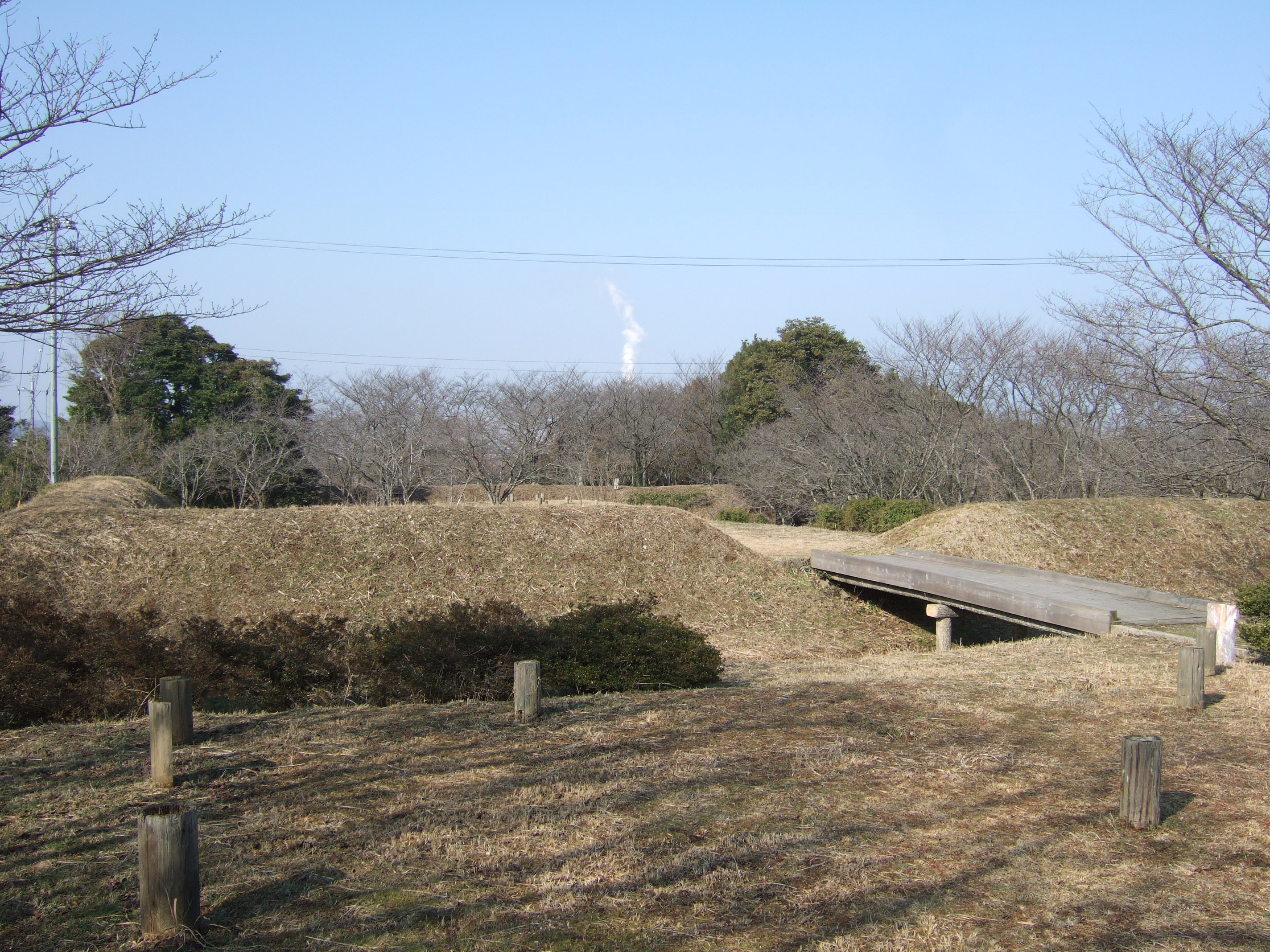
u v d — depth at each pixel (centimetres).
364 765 562
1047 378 2792
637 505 2158
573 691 863
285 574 1537
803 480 3341
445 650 820
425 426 3322
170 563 1521
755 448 3738
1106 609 1148
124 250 580
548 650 848
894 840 443
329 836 444
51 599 1372
